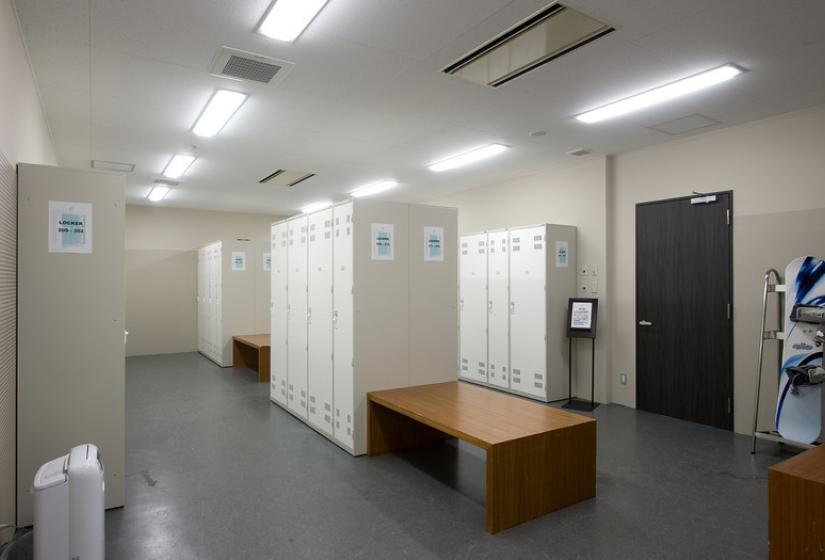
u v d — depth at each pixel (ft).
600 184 19.90
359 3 8.87
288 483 11.73
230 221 35.94
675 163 17.62
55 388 9.75
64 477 6.47
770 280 15.11
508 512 9.53
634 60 11.21
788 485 7.45
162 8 8.99
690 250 17.19
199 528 9.54
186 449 14.19
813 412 13.30
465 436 10.02
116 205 10.33
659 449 14.23
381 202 14.19
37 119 12.94
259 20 9.46
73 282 9.92
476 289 23.15
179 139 17.49
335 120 15.48
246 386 22.80
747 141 15.65
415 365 14.76
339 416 14.38
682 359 17.42
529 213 23.31
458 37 10.17
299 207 34.45
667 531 9.45
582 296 20.59
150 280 32.99
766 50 10.71
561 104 14.07
